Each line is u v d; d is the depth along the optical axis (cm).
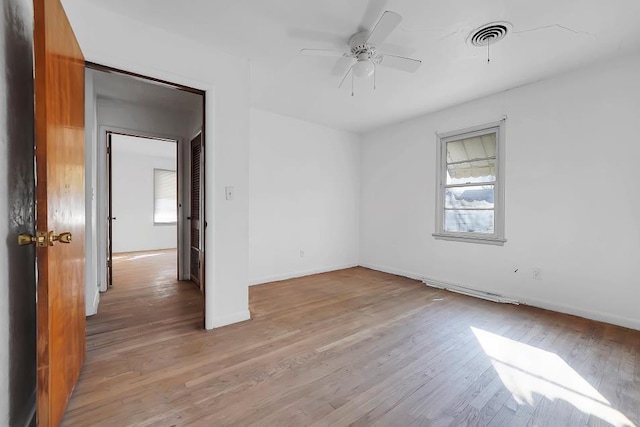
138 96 351
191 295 342
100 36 196
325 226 485
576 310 283
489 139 354
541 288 307
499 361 199
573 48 244
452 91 334
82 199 180
